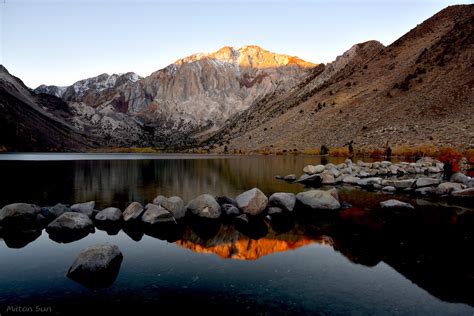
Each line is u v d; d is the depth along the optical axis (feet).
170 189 90.22
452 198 73.56
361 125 363.56
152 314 22.00
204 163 236.22
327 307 23.21
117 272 29.94
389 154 223.92
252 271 30.42
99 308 22.90
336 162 214.28
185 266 31.73
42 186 96.17
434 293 25.70
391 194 79.97
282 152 409.49
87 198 74.13
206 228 47.75
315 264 32.40
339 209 61.41
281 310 22.66
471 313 22.62
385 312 22.59
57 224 44.91
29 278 28.66
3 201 69.26
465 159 158.40
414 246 38.24
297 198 63.62
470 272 30.09
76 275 28.81
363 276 29.17
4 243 39.93
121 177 126.21
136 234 44.29
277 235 43.83
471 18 406.41
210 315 21.84
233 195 78.33
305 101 618.03
